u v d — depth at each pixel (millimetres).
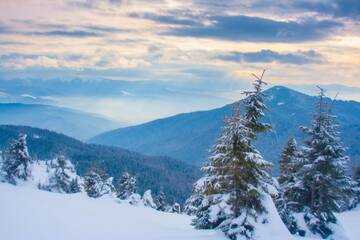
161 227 29547
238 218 26438
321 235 36625
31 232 22047
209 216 29938
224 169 26922
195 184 27641
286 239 26031
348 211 66750
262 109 27203
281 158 41812
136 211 39688
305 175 37906
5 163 68875
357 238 42969
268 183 28016
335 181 37531
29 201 30531
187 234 27156
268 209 27062
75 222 26219
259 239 25594
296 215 37594
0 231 21172
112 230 25938
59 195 39094
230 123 26531
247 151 26625
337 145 37188
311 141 37750
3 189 34688
